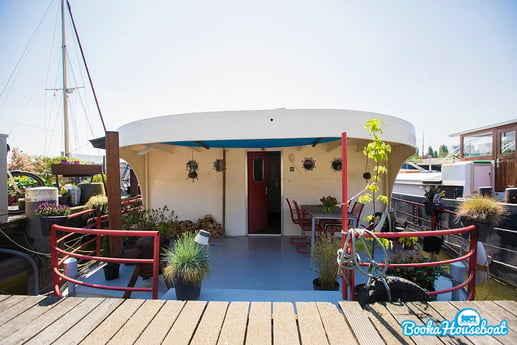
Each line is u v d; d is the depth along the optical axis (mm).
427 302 2555
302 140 5152
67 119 16844
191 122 4066
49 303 2576
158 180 6980
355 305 2494
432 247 5430
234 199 6680
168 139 4160
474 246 2992
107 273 4055
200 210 6816
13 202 7066
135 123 4473
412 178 12008
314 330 2162
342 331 2152
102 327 2209
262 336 2098
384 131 4195
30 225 5492
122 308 2488
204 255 3152
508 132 9344
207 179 6801
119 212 4125
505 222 5859
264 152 6887
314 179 6578
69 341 2043
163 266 4070
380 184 6461
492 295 5562
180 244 3242
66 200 6879
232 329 2172
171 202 6922
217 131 4000
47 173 9594
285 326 2221
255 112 3959
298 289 3754
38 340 2055
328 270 3445
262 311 2436
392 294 2668
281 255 5145
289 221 6582
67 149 16734
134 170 6676
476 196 4625
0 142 5059
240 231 6637
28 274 5230
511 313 2369
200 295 3170
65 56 15602
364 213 6445
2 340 2051
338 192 6535
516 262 5613
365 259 4824
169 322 2271
